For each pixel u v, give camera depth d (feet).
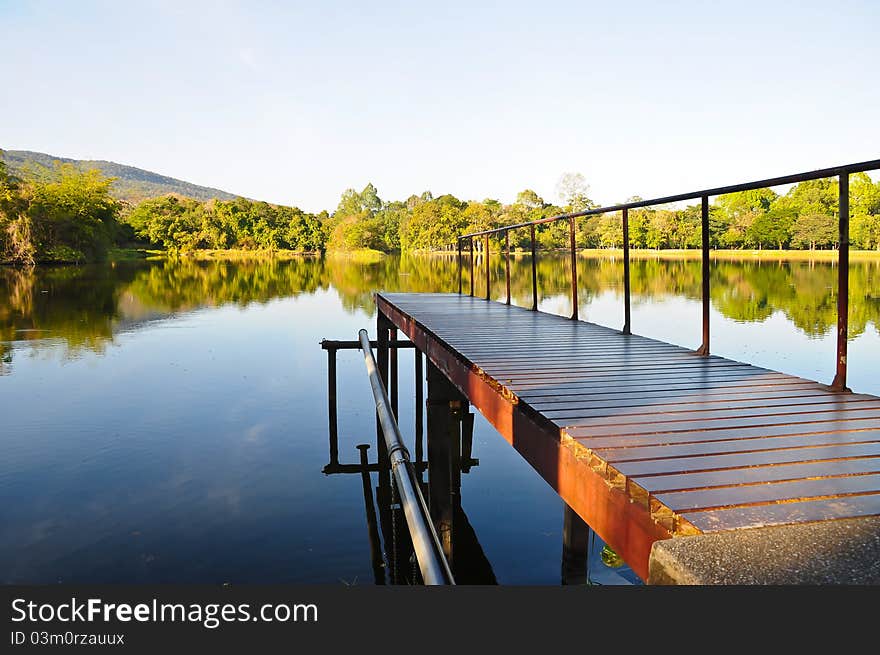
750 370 10.15
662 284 65.10
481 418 25.55
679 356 11.55
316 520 15.40
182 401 25.79
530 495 17.65
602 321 38.24
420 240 209.87
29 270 115.14
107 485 17.29
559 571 13.48
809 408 7.56
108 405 25.04
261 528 14.84
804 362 25.73
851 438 6.31
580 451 6.25
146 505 16.02
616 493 5.48
